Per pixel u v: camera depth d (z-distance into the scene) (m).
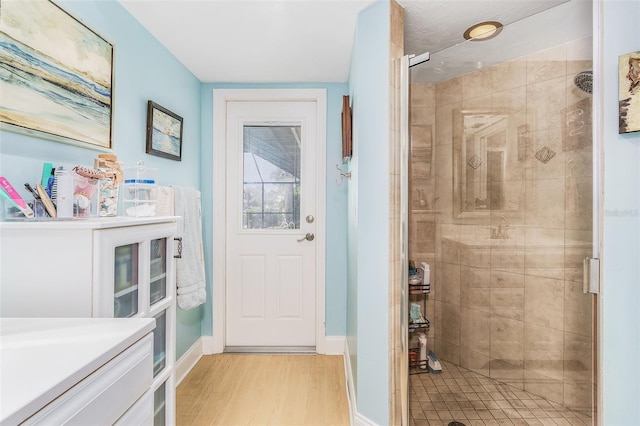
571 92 1.36
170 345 1.33
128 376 0.78
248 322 2.70
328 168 2.63
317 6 1.61
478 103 1.57
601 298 1.24
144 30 1.79
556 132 1.41
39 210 1.05
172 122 2.09
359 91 1.68
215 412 1.85
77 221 1.01
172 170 2.13
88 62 1.33
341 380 2.22
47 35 1.14
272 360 2.51
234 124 2.68
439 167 1.65
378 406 1.59
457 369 1.64
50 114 1.15
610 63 1.21
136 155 1.72
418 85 1.62
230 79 2.55
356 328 1.76
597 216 1.27
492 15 1.65
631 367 1.20
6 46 0.99
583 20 1.31
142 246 1.13
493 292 1.61
